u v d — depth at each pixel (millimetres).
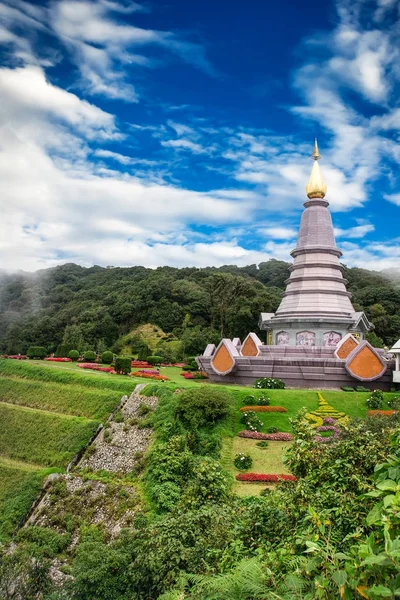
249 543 15734
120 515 32281
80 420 46000
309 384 54969
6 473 40719
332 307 62750
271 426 43562
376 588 6375
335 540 12172
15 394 57750
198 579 12125
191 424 41438
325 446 18281
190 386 49250
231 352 56750
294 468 18406
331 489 15305
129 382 51031
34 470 40062
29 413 50531
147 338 115312
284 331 64250
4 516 35219
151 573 19172
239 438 41938
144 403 45938
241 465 37188
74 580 22781
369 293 117312
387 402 48250
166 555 19000
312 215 67688
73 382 55688
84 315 119562
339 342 56562
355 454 16531
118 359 64500
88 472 38844
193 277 148000
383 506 8367
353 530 12812
